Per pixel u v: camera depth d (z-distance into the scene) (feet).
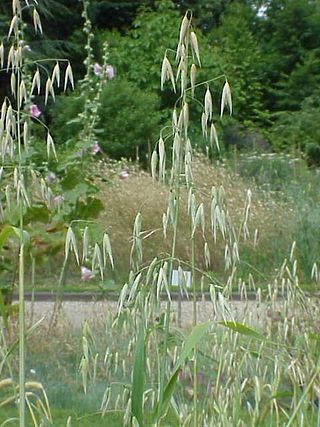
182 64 10.16
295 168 55.52
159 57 74.95
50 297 32.01
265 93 89.61
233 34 89.20
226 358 11.04
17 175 10.19
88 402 17.26
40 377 19.89
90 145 27.63
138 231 10.63
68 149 31.81
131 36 81.41
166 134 11.64
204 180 42.50
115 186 42.78
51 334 21.85
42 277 33.88
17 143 10.67
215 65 74.23
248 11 95.96
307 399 10.92
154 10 89.04
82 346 11.20
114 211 40.78
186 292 10.86
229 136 73.15
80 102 61.31
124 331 11.10
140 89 73.77
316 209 40.81
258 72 89.10
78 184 24.85
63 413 17.38
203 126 10.52
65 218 24.02
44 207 22.21
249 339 11.39
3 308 10.62
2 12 67.77
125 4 90.68
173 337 11.17
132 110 66.28
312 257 32.89
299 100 88.79
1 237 10.03
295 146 71.51
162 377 10.12
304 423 10.52
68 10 84.79
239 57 87.25
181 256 28.68
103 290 22.25
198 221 10.34
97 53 81.35
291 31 93.04
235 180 47.73
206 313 13.37
